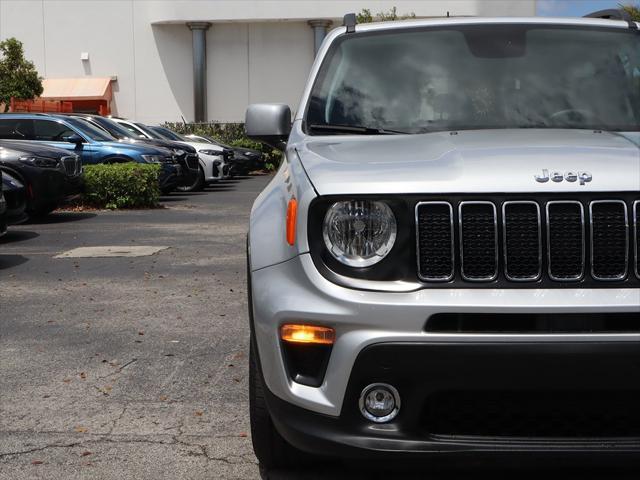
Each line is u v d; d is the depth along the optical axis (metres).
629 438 3.03
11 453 4.05
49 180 13.60
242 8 45.12
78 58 47.03
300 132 4.18
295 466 3.78
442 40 4.55
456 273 3.03
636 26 4.68
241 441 4.18
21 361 5.62
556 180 3.04
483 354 2.93
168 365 5.50
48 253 10.50
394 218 3.06
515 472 3.72
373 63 4.46
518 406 3.02
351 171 3.22
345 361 3.02
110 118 22.38
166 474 3.78
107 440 4.21
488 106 4.17
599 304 2.95
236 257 10.12
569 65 4.38
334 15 44.59
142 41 46.84
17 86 38.59
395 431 3.03
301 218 3.16
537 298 2.98
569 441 3.02
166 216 15.06
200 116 46.09
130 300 7.59
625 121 4.08
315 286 3.08
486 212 3.04
